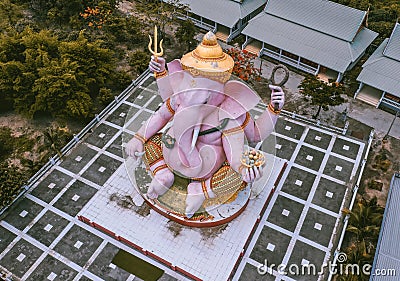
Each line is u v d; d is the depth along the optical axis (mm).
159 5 42719
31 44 34219
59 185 27875
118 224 25219
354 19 36125
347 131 32688
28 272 23766
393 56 34500
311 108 34656
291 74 37906
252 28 39000
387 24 41781
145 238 24516
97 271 23766
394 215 24328
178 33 38875
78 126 32812
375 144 31859
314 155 29656
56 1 42188
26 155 31031
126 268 23828
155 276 23484
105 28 41125
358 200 27781
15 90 32625
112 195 26734
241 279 23266
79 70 33344
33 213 26438
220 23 40312
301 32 37750
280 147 30156
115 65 38469
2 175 26781
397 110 34156
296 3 38406
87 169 28797
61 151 29344
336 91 31453
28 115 32562
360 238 24641
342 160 29375
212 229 24766
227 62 20250
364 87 36188
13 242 25078
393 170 30078
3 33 39625
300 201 26891
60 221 26016
